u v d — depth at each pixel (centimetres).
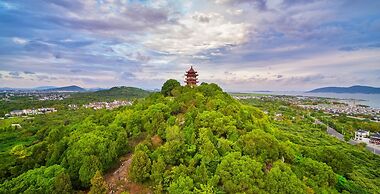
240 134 6650
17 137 13638
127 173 5894
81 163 5912
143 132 7706
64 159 6238
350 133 17975
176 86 10844
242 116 7869
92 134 6844
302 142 11431
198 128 6644
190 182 5000
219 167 5334
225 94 10269
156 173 5428
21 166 7388
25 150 8975
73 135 7381
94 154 6144
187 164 5759
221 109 7831
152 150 6419
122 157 6725
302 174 6069
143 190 5412
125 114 8806
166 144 6075
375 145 15862
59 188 5281
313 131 15775
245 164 5294
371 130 19562
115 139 6981
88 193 5256
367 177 8838
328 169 6322
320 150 8094
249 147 6012
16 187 5509
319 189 5831
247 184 4975
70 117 19488
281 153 6394
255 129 6844
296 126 16950
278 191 5069
